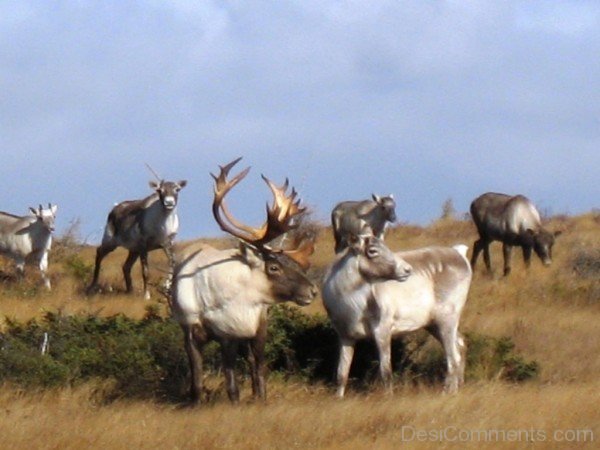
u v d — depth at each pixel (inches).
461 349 1505.9
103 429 1216.8
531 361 1611.7
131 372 1461.6
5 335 1583.4
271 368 1539.1
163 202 2300.7
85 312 1872.5
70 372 1461.6
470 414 1273.4
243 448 1159.6
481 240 2689.5
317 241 2994.6
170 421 1263.5
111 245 2348.7
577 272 2529.5
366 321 1435.8
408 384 1462.8
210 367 1513.3
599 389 1408.7
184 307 1355.8
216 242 2839.6
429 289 1471.5
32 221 2445.9
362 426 1237.1
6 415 1280.8
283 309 1622.8
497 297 2144.4
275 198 1353.3
